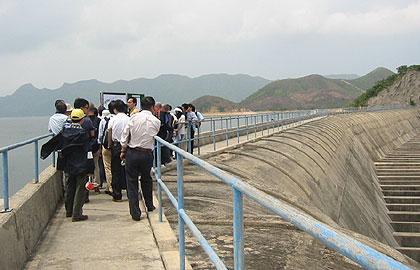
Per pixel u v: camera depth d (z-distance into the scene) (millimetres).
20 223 4957
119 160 8234
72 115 6758
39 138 6809
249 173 13125
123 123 7988
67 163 6719
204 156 14594
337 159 29859
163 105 11328
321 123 41188
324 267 5375
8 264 4289
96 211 7512
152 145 6812
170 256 4949
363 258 1192
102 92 13008
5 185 4902
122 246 5496
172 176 11055
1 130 177000
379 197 31656
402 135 73500
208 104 193875
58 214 7293
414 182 34469
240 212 2371
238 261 2383
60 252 5277
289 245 6086
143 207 7719
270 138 24062
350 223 20125
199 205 8164
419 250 19641
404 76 110125
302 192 15891
